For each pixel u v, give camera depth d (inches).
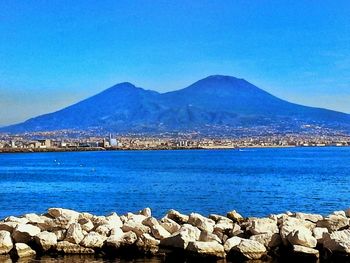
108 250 1048.8
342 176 4126.5
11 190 3144.7
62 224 1121.4
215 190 2910.9
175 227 1099.3
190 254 993.5
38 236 1051.3
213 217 1259.8
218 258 985.5
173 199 2447.1
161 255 1023.6
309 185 3257.9
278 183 3422.7
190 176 4175.7
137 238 1048.2
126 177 4180.6
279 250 1010.7
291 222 1082.1
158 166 6043.3
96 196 2664.9
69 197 2652.6
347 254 957.8
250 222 1122.0
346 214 1259.8
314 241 991.6
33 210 2121.1
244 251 983.6
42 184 3609.7
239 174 4419.3
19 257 1011.3
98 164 6963.6
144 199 2460.6
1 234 1047.0
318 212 1990.7
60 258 1008.9
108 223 1149.1
